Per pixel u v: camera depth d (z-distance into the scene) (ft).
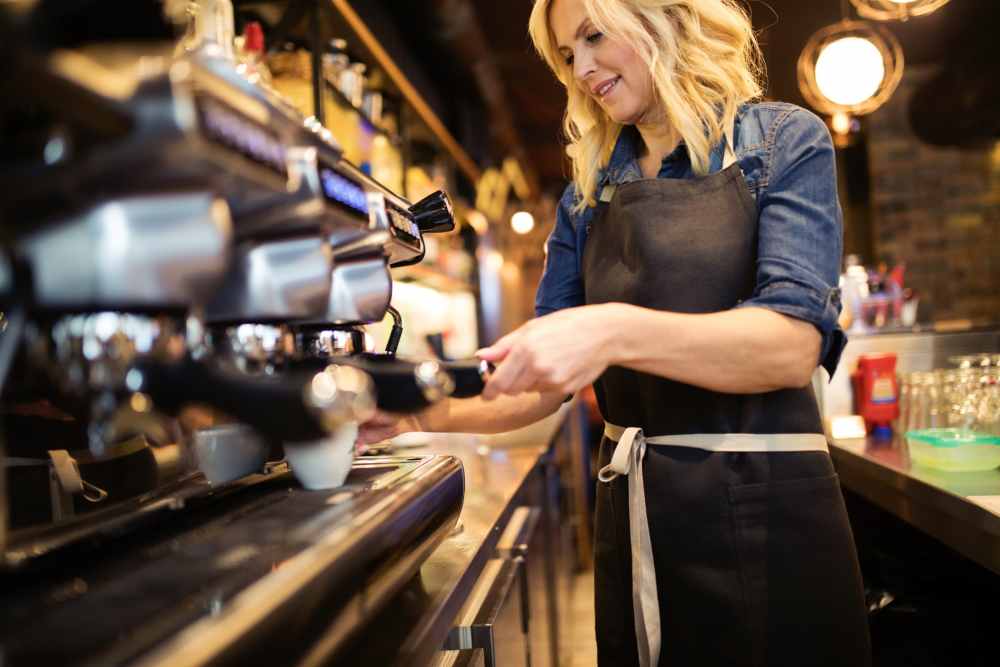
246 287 2.63
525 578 5.61
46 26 1.69
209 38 2.88
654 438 4.41
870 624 6.39
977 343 9.65
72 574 2.36
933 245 20.77
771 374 3.75
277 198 2.44
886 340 9.62
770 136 4.25
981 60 17.83
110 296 1.96
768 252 3.99
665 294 4.28
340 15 9.30
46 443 2.86
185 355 2.20
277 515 2.94
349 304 3.37
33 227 1.88
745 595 4.15
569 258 5.26
